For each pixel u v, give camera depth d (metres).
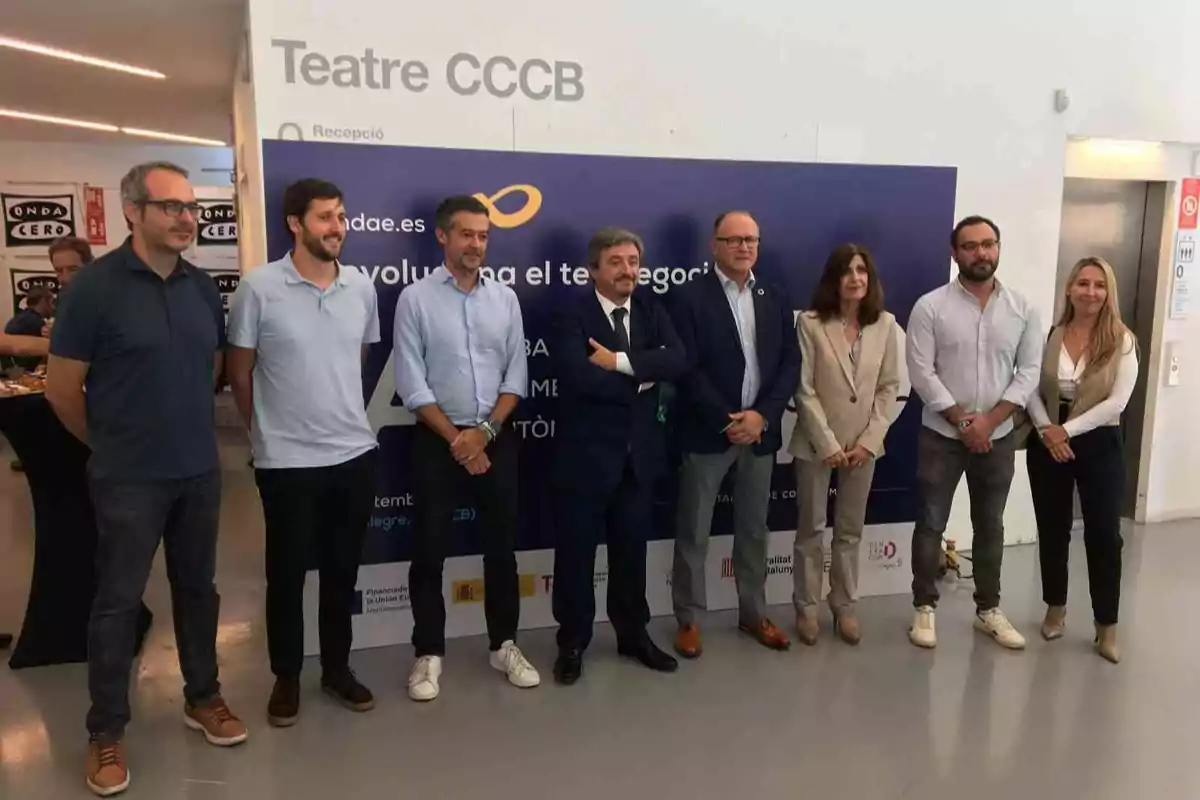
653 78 3.52
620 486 3.13
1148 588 4.15
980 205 4.13
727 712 2.98
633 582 3.24
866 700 3.07
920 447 3.51
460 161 3.30
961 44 3.96
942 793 2.52
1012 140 4.13
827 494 3.55
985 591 3.59
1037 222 4.25
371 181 3.21
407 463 3.38
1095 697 3.10
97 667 2.48
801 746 2.77
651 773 2.61
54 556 3.22
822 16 3.71
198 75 6.28
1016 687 3.17
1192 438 5.19
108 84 6.61
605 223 3.51
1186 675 3.27
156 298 2.42
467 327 2.98
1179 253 4.93
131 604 2.49
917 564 3.54
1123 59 4.35
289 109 3.11
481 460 2.98
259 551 4.54
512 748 2.74
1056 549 3.52
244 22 4.61
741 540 3.46
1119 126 4.41
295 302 2.69
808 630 3.53
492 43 3.30
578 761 2.67
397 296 3.29
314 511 2.78
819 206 3.78
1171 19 4.41
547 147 3.42
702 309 3.22
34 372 4.05
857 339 3.38
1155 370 5.04
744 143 3.66
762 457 3.34
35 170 9.75
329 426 2.74
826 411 3.37
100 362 2.38
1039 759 2.70
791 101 3.71
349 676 3.01
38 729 2.80
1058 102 4.20
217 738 2.73
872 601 3.99
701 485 3.29
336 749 2.71
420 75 3.23
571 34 3.40
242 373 2.71
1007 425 3.41
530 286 3.45
